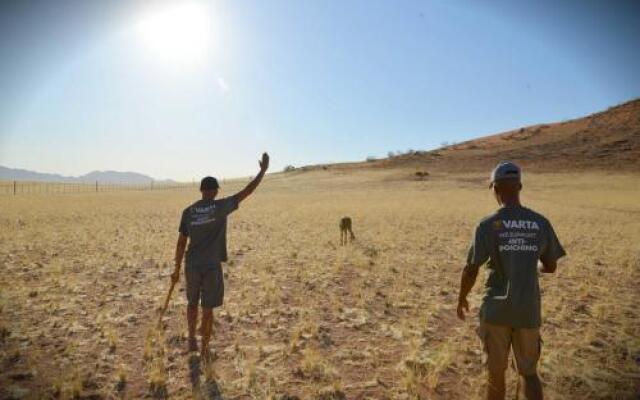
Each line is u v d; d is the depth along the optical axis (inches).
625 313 271.4
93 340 224.5
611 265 420.2
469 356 207.9
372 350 215.3
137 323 251.6
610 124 3287.4
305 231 695.1
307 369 193.2
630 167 2444.6
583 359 200.4
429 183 2409.0
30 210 1095.6
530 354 132.6
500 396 136.6
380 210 1128.2
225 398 168.1
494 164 2886.3
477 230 137.5
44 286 332.2
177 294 314.8
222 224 211.5
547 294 313.4
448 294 319.3
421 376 185.5
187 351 211.0
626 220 888.3
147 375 185.6
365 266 408.2
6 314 264.4
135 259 443.2
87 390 173.3
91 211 1088.2
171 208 1214.3
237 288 333.4
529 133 3695.9
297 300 298.5
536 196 1716.3
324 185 2578.7
